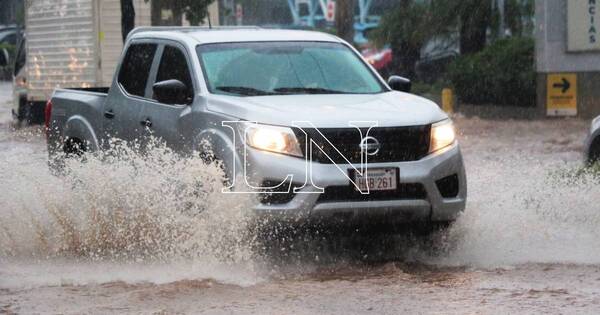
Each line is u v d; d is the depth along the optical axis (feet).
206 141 78.18
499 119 225.76
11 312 60.90
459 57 251.19
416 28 265.34
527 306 59.62
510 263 75.00
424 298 62.64
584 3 220.23
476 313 58.18
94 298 64.34
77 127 98.84
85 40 219.61
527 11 261.65
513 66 227.40
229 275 71.87
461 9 259.80
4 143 182.19
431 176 75.15
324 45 90.63
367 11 392.47
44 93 229.86
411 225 77.87
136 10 216.33
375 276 71.51
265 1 430.20
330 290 65.87
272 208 72.79
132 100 91.20
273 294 64.85
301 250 78.84
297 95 82.28
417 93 265.13
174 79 86.89
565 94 222.28
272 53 87.25
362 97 82.64
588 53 220.64
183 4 202.18
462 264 75.87
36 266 76.54
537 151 163.53
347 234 78.28
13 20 486.38
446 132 77.71
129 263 77.00
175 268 74.28
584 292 63.46
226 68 84.58
